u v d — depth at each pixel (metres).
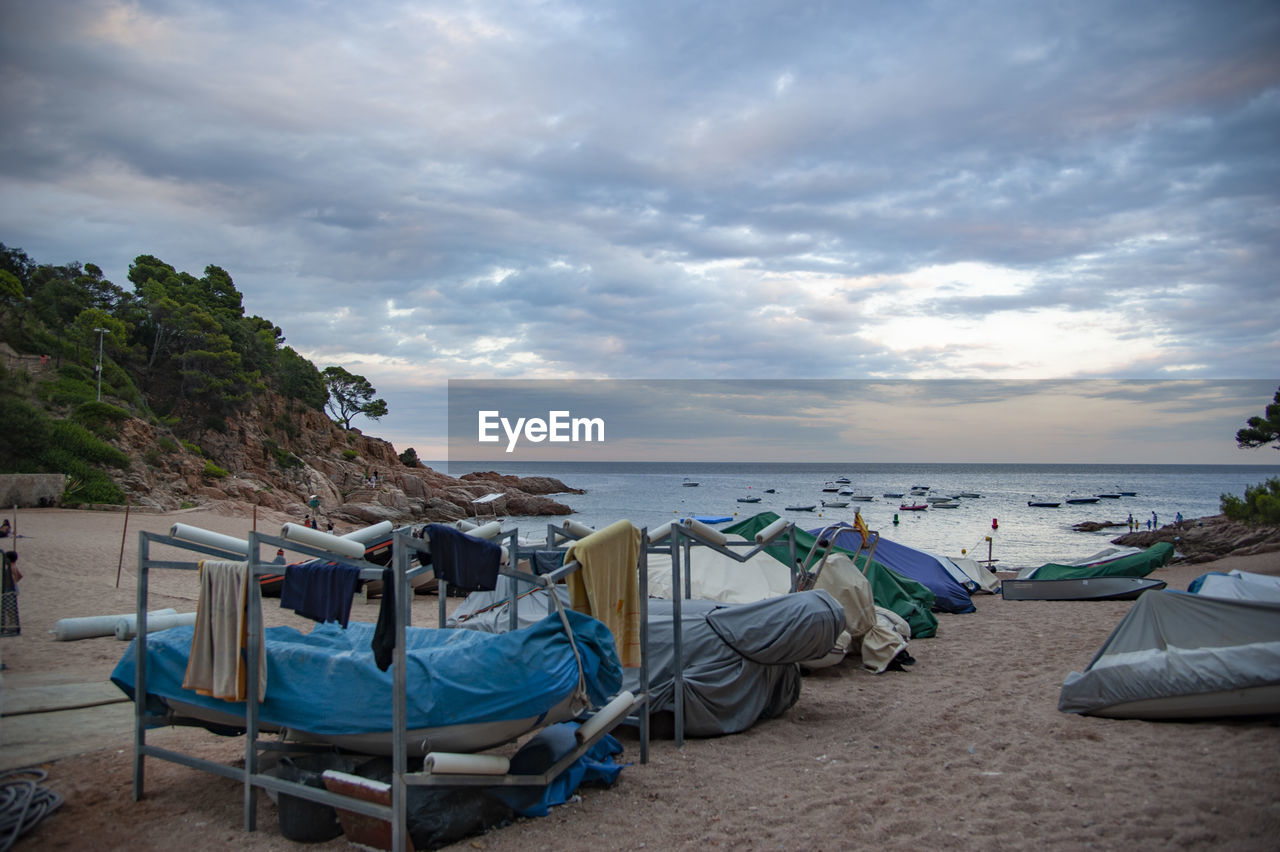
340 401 110.75
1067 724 7.39
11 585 11.76
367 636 6.61
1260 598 9.70
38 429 40.81
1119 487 132.38
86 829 5.17
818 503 87.94
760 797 5.79
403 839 4.66
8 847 4.84
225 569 5.29
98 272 70.06
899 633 11.45
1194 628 7.38
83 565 19.62
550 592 5.63
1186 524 43.12
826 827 5.20
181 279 82.75
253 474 62.78
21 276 64.75
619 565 6.41
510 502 75.06
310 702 5.18
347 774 4.97
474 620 9.42
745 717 7.66
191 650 5.42
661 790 5.95
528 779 5.29
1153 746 6.55
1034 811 5.34
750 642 7.71
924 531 55.97
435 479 86.69
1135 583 18.84
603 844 4.98
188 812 5.49
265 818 5.40
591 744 5.71
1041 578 21.41
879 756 6.77
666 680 7.47
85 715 7.69
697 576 12.73
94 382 53.31
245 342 75.38
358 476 74.56
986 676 10.25
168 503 43.88
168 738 7.05
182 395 64.44
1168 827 4.93
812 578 10.67
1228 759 6.07
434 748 5.03
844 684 9.91
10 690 8.46
